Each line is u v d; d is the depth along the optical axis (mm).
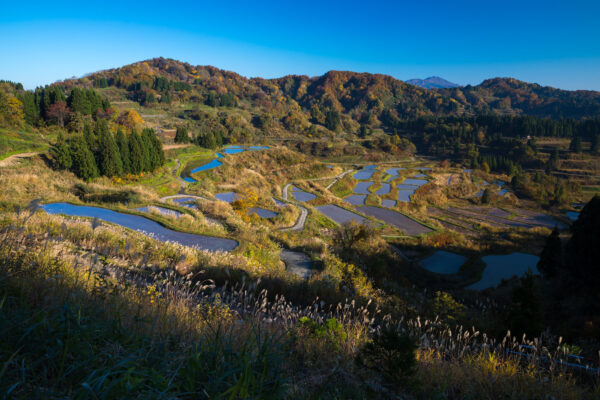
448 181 153250
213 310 5418
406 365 3645
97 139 62812
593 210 28891
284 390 2307
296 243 33344
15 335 2064
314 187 98750
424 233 60719
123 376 1756
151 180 66812
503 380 4344
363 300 11992
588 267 27609
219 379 1980
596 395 4266
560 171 179625
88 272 4344
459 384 4191
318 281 13680
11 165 47969
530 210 128375
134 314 3459
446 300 14352
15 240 4305
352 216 67875
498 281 38500
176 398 1846
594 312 20375
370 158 198500
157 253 13383
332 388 3053
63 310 2281
